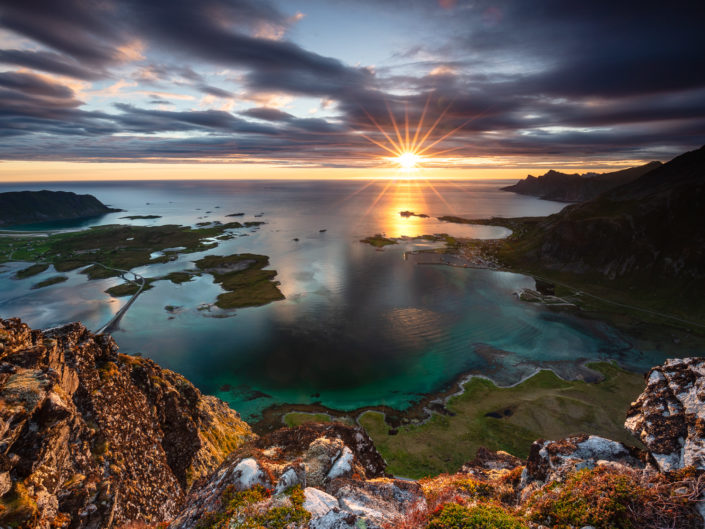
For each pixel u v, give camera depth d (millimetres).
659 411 13453
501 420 63156
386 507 14047
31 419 14695
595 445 15008
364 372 82625
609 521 10000
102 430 20172
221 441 38219
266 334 102938
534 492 13617
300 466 15430
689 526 9227
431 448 55656
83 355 23312
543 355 89688
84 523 15141
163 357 90562
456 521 10617
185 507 14766
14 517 12008
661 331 105125
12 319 18031
